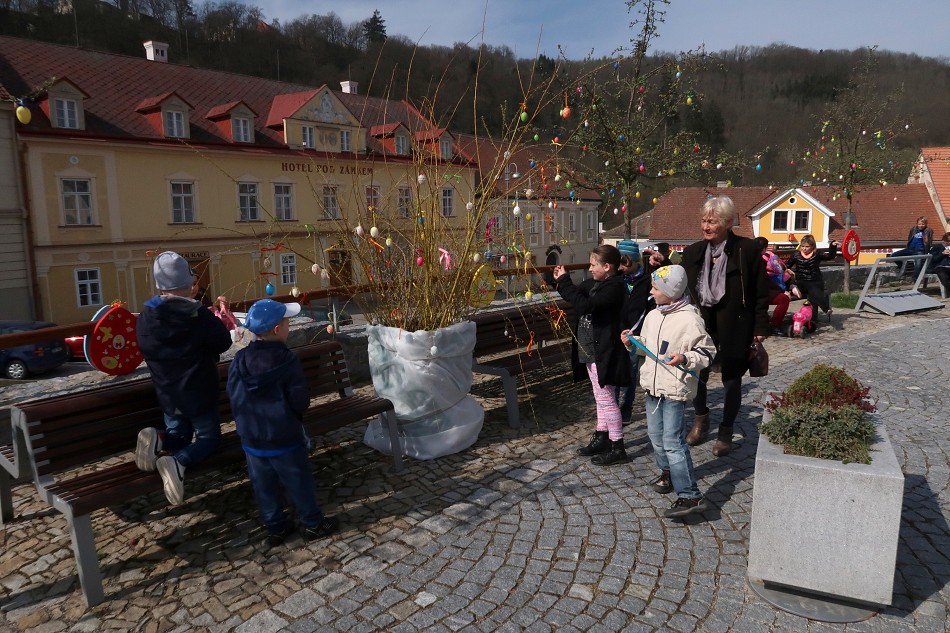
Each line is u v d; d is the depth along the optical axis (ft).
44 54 85.97
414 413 14.70
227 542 11.39
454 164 15.51
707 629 8.82
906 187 124.57
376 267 15.47
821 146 44.57
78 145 77.87
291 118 97.25
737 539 11.16
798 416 9.64
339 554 10.91
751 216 126.00
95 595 9.70
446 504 12.64
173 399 10.94
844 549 8.94
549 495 12.94
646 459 14.70
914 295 34.88
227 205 91.45
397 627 9.00
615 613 9.20
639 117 24.59
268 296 16.58
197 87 99.09
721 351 14.29
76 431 10.86
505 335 18.49
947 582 9.74
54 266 77.51
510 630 8.87
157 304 10.77
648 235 138.51
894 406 17.89
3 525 12.12
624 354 14.11
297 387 10.64
